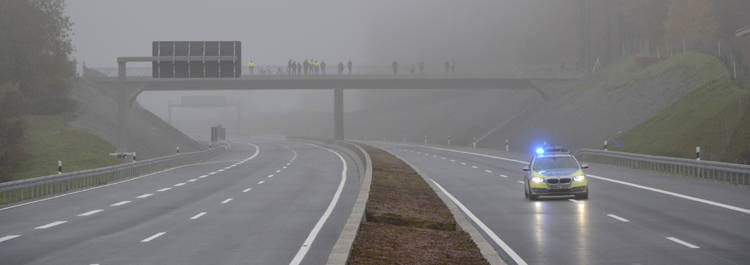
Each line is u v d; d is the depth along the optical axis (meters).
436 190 26.12
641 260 10.91
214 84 79.44
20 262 11.48
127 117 69.94
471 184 29.62
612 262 10.79
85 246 13.34
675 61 59.84
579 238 13.56
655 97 53.88
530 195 22.02
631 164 38.06
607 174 33.28
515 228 15.39
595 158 45.19
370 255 9.76
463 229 14.03
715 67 51.12
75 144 52.97
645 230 14.46
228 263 11.13
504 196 24.03
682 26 70.31
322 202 22.48
